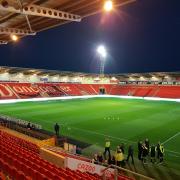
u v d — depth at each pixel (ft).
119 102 183.32
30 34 78.64
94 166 41.01
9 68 193.57
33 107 148.66
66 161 44.19
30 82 219.00
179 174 50.57
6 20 67.41
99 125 95.14
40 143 60.95
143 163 56.49
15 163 34.04
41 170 31.14
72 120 105.70
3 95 184.03
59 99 203.31
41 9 55.21
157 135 80.28
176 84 220.84
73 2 52.70
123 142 72.54
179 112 130.72
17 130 80.38
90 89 254.27
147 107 152.35
